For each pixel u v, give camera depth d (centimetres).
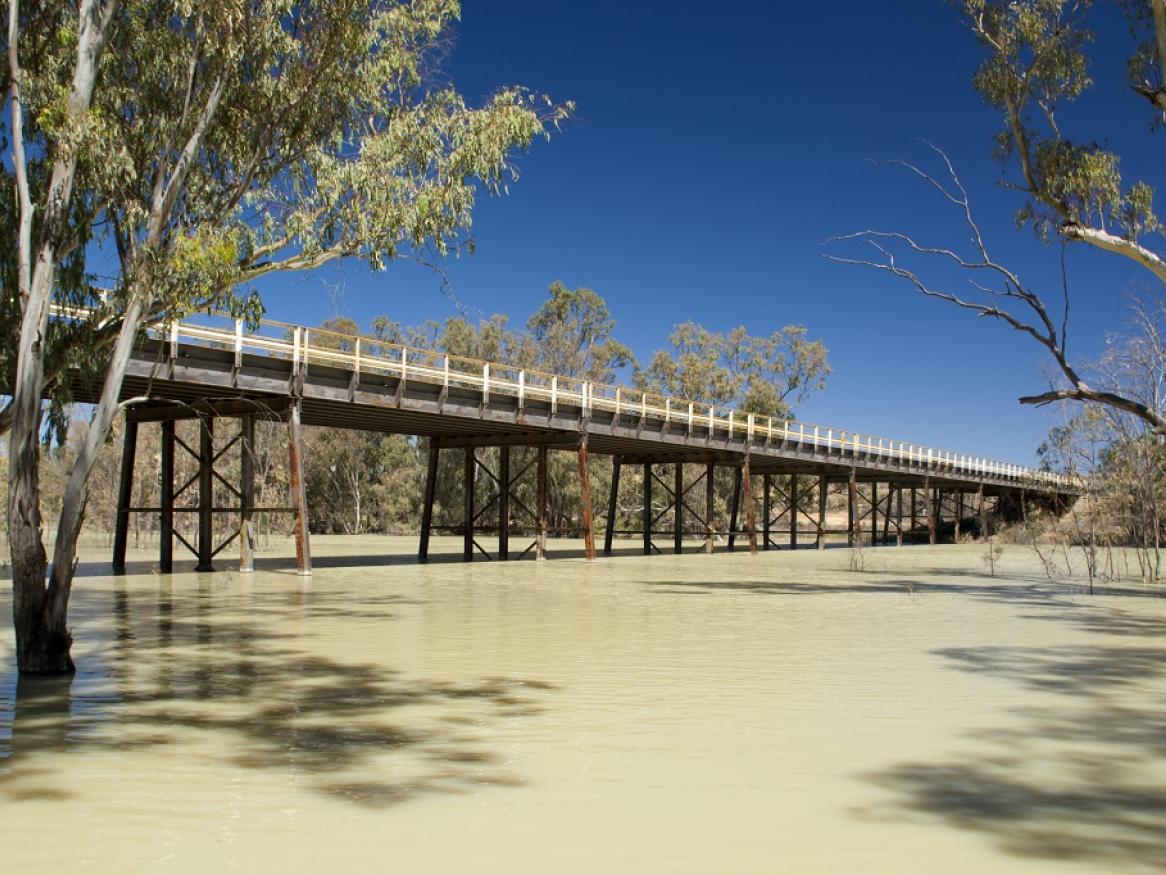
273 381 2262
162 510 2478
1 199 1091
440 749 691
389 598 1853
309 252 1238
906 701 875
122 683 946
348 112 1294
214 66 1173
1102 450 2688
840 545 5525
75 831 508
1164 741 730
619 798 576
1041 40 1777
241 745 700
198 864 462
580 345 7288
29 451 998
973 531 6762
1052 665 1100
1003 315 1856
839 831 519
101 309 1144
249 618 1498
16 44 1030
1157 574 2570
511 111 1298
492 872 455
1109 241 1806
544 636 1317
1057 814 552
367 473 6906
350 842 495
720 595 2020
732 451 3997
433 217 1281
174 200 1131
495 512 6016
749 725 772
